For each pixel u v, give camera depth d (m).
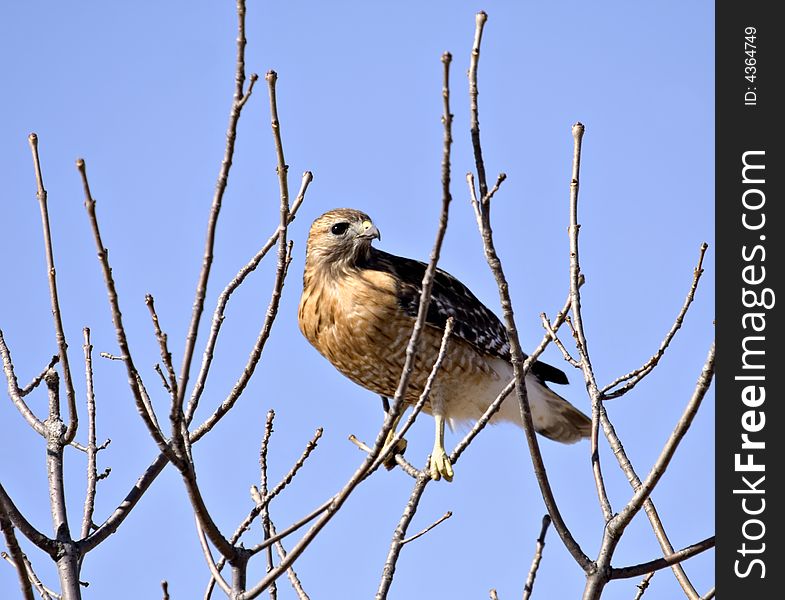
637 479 9.33
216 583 8.00
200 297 7.32
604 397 9.81
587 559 8.61
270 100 8.25
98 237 7.02
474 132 8.12
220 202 7.26
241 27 7.25
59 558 8.87
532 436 8.60
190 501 7.65
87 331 9.72
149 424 7.39
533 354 8.66
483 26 8.02
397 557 9.40
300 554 7.70
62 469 9.33
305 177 9.20
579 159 9.61
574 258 9.80
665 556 8.84
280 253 8.43
